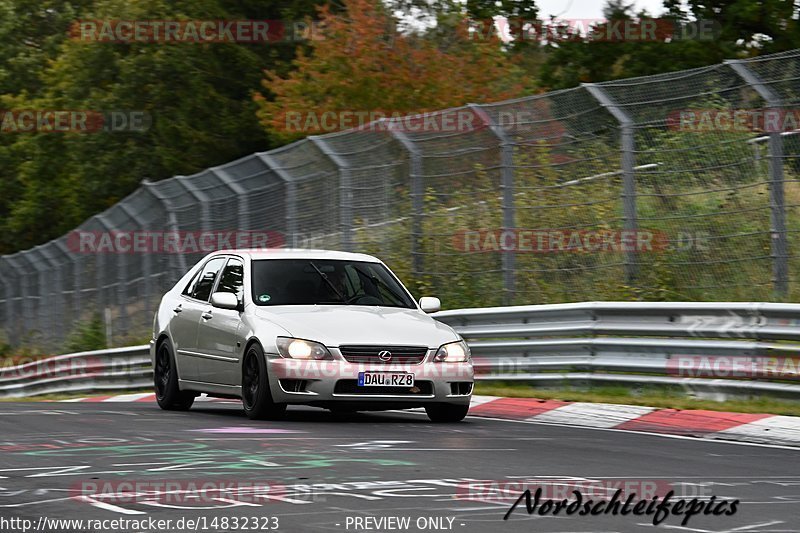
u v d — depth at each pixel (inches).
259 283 1407.5
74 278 3304.6
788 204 1578.5
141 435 1133.7
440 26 4067.4
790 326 1364.4
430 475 860.6
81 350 3164.4
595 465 932.6
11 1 7219.5
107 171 5310.0
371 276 1456.7
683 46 3585.1
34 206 6072.8
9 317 3976.4
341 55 3924.7
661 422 1293.1
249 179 2421.3
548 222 1861.5
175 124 5103.3
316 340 1279.5
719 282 1652.3
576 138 1819.6
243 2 5315.0
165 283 2733.8
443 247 2030.0
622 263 1761.8
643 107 1740.9
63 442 1072.8
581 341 1612.9
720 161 1656.0
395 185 2105.1
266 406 1301.7
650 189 1729.8
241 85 5275.6
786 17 3462.1
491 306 1943.9
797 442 1122.0
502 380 1716.3
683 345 1476.4
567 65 3875.5
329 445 1047.6
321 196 2241.6
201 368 1449.3
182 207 2628.0
